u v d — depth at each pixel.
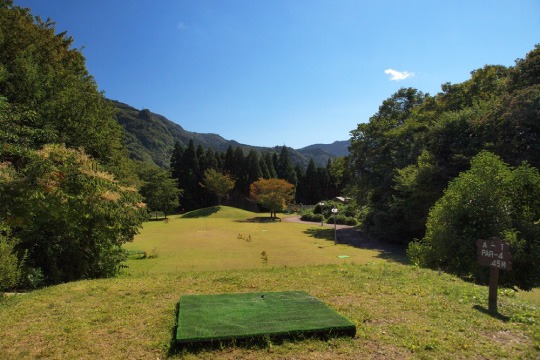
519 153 16.00
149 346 3.68
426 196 18.84
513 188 8.39
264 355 3.49
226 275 7.13
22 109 11.13
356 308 4.80
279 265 15.09
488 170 8.53
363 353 3.52
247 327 3.93
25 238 8.95
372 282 6.35
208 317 4.29
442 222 8.90
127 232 12.00
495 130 16.78
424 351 3.55
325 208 44.84
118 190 9.60
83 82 17.73
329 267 8.10
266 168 61.88
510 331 4.09
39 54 14.46
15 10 15.15
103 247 10.83
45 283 9.19
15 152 7.97
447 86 25.11
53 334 3.98
